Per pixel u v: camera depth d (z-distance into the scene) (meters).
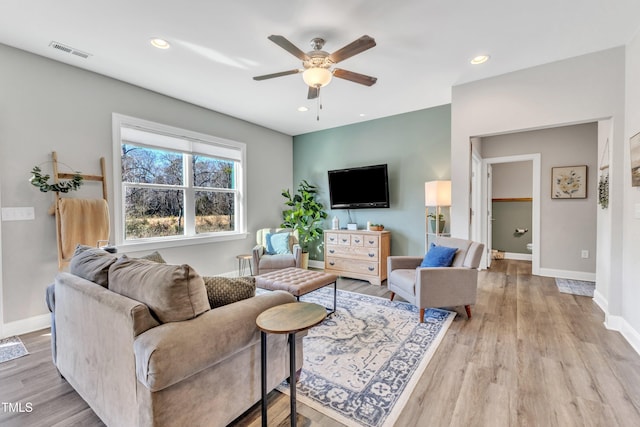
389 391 1.77
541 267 4.62
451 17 2.18
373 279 4.28
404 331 2.59
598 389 1.77
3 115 2.53
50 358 2.19
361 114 4.56
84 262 1.78
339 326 2.71
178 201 3.96
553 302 3.33
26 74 2.65
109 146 3.18
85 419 1.56
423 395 1.73
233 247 4.60
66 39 2.45
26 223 2.65
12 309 2.58
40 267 2.72
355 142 5.05
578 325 2.69
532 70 2.98
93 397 1.51
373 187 4.71
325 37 2.44
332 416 1.57
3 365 2.09
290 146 5.80
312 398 1.71
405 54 2.72
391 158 4.69
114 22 2.22
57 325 1.85
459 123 3.38
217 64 2.89
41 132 2.73
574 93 2.79
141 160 3.57
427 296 2.76
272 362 1.66
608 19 2.21
